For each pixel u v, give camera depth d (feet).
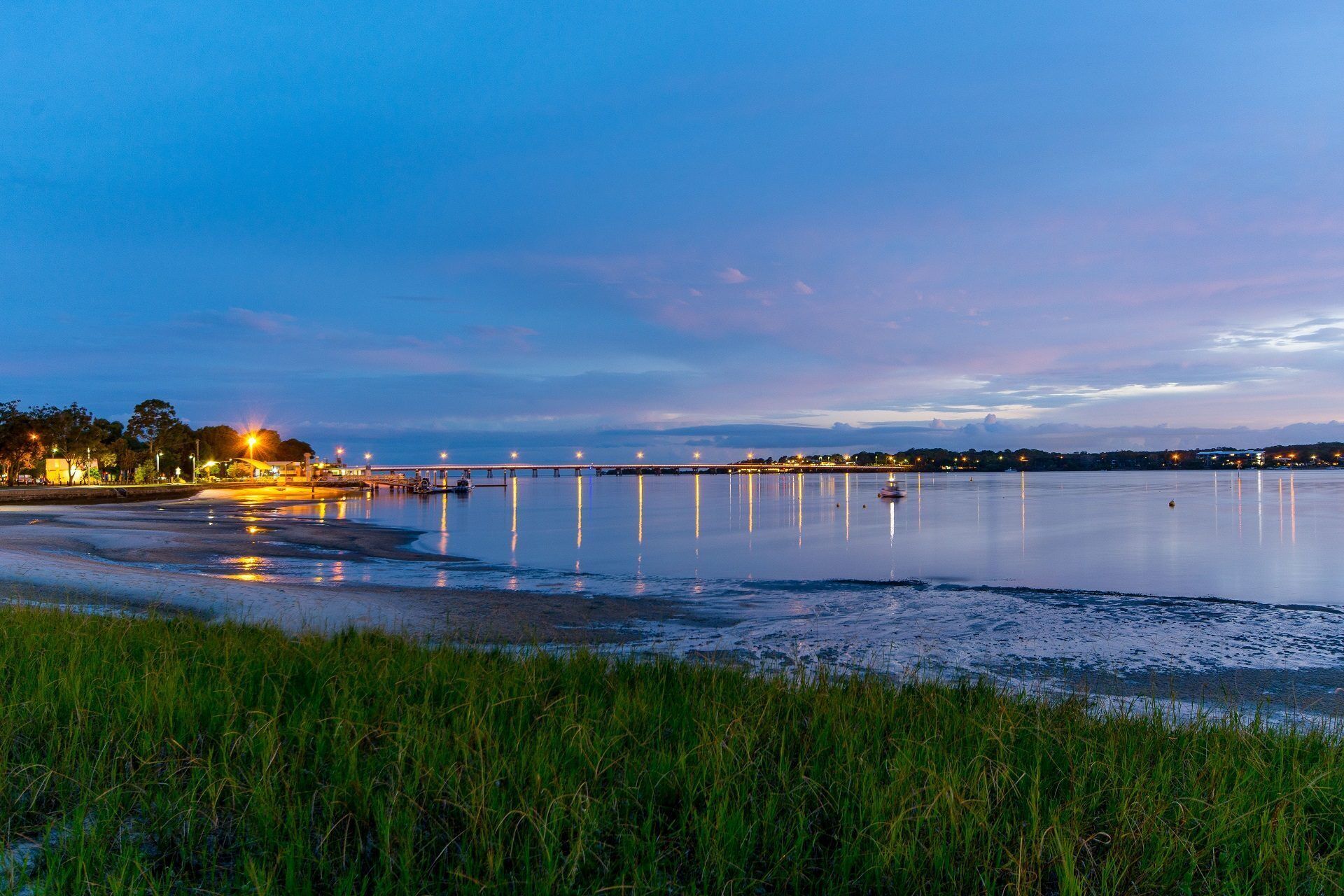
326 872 12.71
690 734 19.08
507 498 428.56
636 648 50.31
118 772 15.93
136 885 11.87
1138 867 13.84
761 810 15.15
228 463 620.90
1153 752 20.33
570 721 18.61
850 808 15.23
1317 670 48.44
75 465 416.46
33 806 14.38
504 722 19.49
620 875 12.57
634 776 16.24
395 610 64.54
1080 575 103.86
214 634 36.40
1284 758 19.49
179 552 112.68
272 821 13.51
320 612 60.95
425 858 13.14
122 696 19.98
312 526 179.83
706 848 13.41
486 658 31.96
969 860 13.65
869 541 158.20
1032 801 15.25
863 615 67.05
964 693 28.50
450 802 14.32
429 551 134.31
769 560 123.65
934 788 15.15
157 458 487.61
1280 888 13.35
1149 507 287.69
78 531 140.77
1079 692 37.68
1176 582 97.91
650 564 117.80
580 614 66.59
